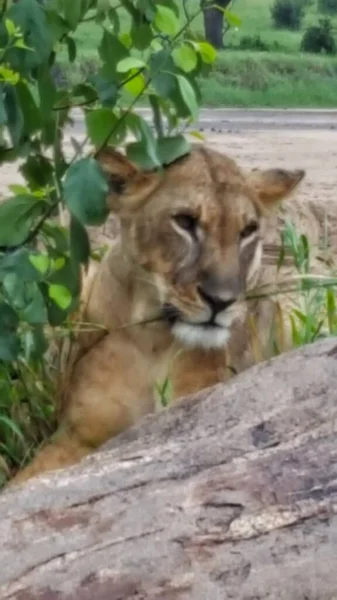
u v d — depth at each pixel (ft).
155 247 22.75
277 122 109.70
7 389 24.56
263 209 23.82
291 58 151.94
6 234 22.38
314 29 170.60
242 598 14.53
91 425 23.77
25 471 23.25
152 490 15.66
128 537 15.08
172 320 22.86
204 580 14.66
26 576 14.92
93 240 31.45
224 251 22.26
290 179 24.02
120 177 23.08
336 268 32.14
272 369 18.08
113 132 22.22
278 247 29.68
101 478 16.05
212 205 22.39
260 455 15.90
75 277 22.38
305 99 139.44
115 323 23.88
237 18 22.57
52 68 23.94
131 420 23.82
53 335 25.08
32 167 24.49
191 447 16.48
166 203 22.66
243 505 15.19
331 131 99.86
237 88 139.23
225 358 23.90
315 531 14.92
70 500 15.72
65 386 24.57
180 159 23.08
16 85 21.86
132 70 21.79
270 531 14.94
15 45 21.22
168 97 21.76
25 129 22.41
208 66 23.43
